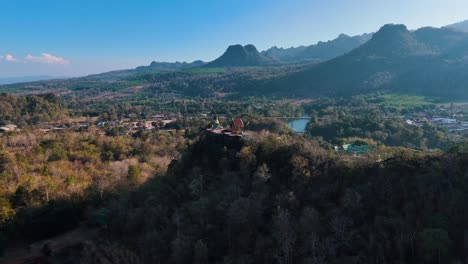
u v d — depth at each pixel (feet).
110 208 213.87
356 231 143.95
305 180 179.01
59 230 206.18
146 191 216.74
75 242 192.85
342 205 157.48
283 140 231.09
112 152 369.71
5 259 176.76
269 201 172.76
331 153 205.05
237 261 142.31
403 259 130.41
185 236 160.45
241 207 162.20
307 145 215.72
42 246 189.78
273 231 151.94
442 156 172.45
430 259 126.62
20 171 270.05
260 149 213.87
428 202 147.64
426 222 140.56
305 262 132.36
